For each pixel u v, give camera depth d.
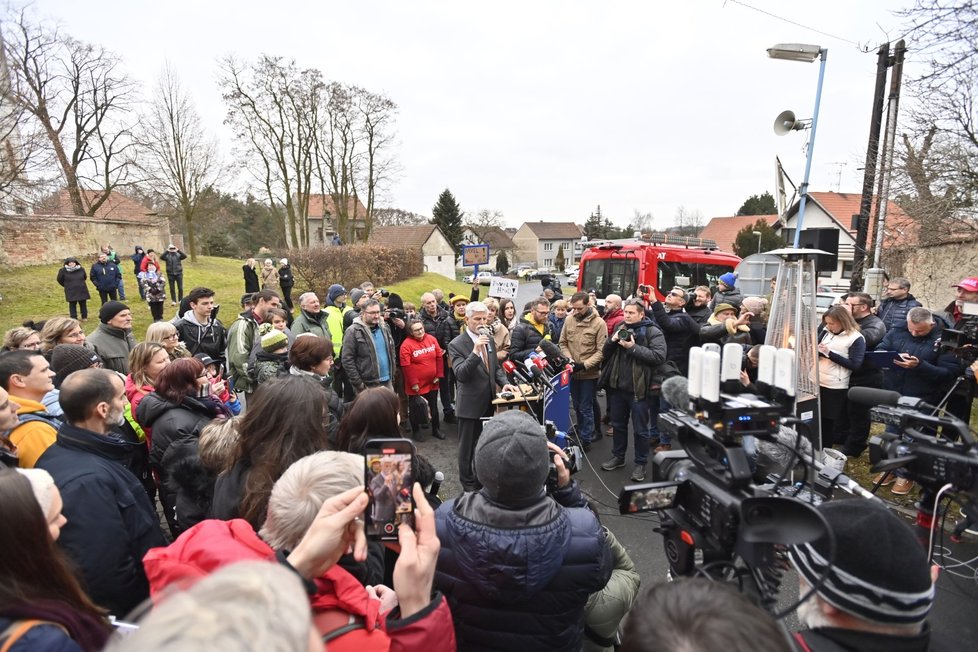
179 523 2.65
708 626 0.83
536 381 4.88
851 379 4.91
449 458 5.64
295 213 31.50
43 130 15.78
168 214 26.52
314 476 1.43
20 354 2.90
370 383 5.62
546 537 1.59
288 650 0.63
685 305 6.77
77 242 20.34
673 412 1.76
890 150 8.34
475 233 67.75
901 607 1.04
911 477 2.11
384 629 1.28
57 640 1.21
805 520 1.10
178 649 0.56
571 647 1.70
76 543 1.97
